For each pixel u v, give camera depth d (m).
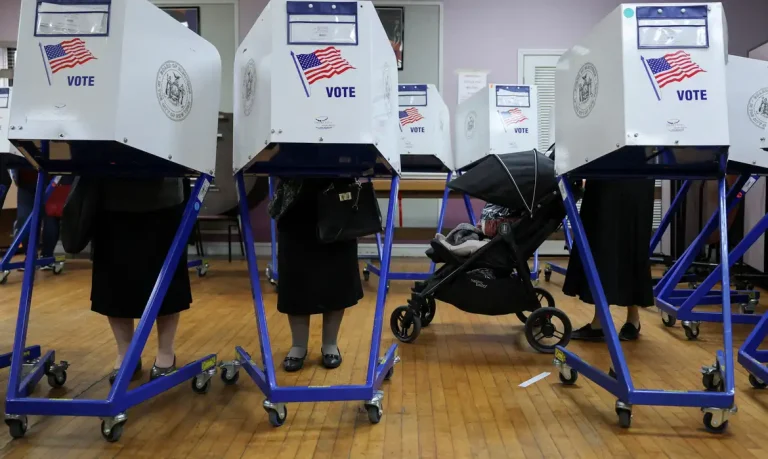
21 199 4.44
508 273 2.58
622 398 1.67
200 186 1.80
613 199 2.48
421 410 1.81
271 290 3.90
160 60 1.60
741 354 2.01
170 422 1.70
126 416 1.58
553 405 1.85
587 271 1.81
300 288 2.10
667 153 1.65
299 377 2.08
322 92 1.57
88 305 3.33
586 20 5.81
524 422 1.72
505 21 5.84
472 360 2.35
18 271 4.67
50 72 1.45
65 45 1.45
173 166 1.76
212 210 4.82
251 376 1.89
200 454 1.50
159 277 1.68
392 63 1.82
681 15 1.59
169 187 1.86
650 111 1.57
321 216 1.87
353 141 1.57
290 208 2.04
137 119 1.50
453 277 2.56
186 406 1.83
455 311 3.31
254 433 1.63
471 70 5.87
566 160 1.91
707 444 1.57
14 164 3.29
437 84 5.89
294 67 1.56
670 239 5.30
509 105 3.74
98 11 1.46
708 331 2.87
